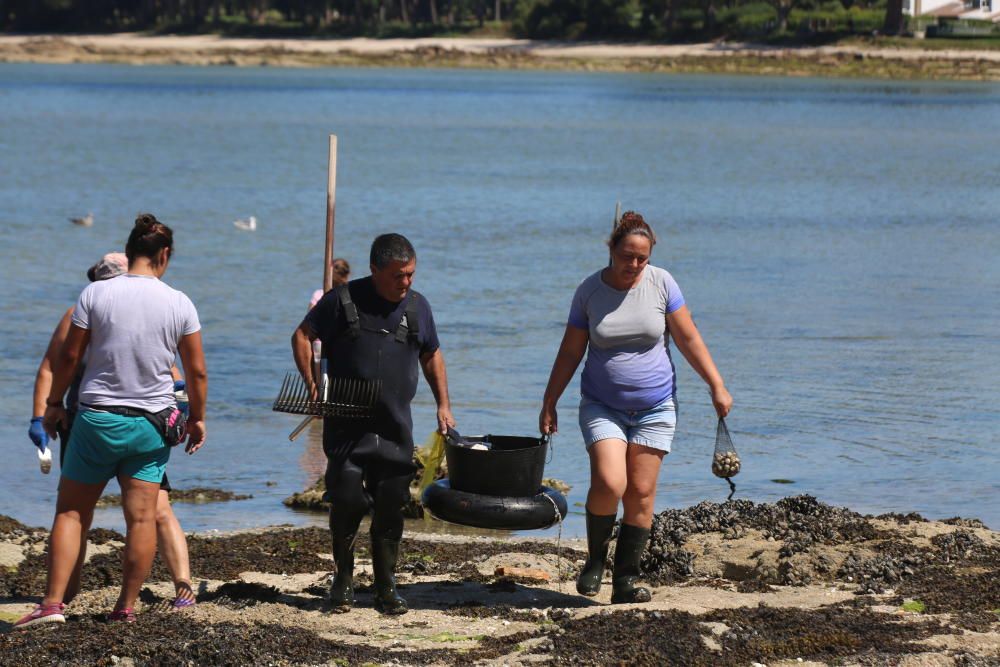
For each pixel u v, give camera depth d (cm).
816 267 9575
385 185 15375
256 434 4962
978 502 4084
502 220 12381
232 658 2258
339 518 2578
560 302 7994
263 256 9838
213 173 16538
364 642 2417
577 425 5109
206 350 6462
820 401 5450
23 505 4022
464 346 6606
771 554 3031
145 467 2444
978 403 5428
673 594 2777
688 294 8319
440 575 3119
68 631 2381
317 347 4994
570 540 3706
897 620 2547
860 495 4162
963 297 8231
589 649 2328
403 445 2572
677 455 4653
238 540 3488
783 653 2334
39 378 2541
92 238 10812
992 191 15350
